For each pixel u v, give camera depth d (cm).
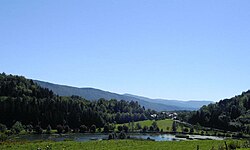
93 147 6975
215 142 7569
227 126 19350
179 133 19012
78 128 19138
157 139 15312
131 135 17450
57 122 18900
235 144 6144
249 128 17950
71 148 6744
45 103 19288
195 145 7038
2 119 17400
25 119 17962
